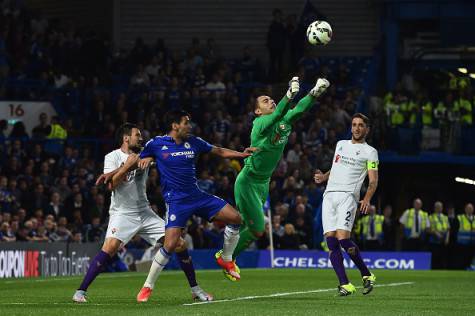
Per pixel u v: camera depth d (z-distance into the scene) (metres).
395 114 66.75
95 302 25.44
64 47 70.50
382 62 74.44
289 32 70.19
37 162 57.41
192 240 55.38
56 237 50.16
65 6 79.06
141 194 26.38
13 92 66.06
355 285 35.03
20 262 44.62
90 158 60.47
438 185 71.06
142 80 69.19
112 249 25.97
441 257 57.53
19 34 68.56
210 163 61.25
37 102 65.50
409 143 65.94
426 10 73.50
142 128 62.00
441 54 73.88
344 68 70.62
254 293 29.92
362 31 77.25
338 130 63.59
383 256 54.84
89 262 49.78
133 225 26.22
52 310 22.59
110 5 77.56
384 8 74.62
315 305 24.11
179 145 25.11
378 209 63.31
